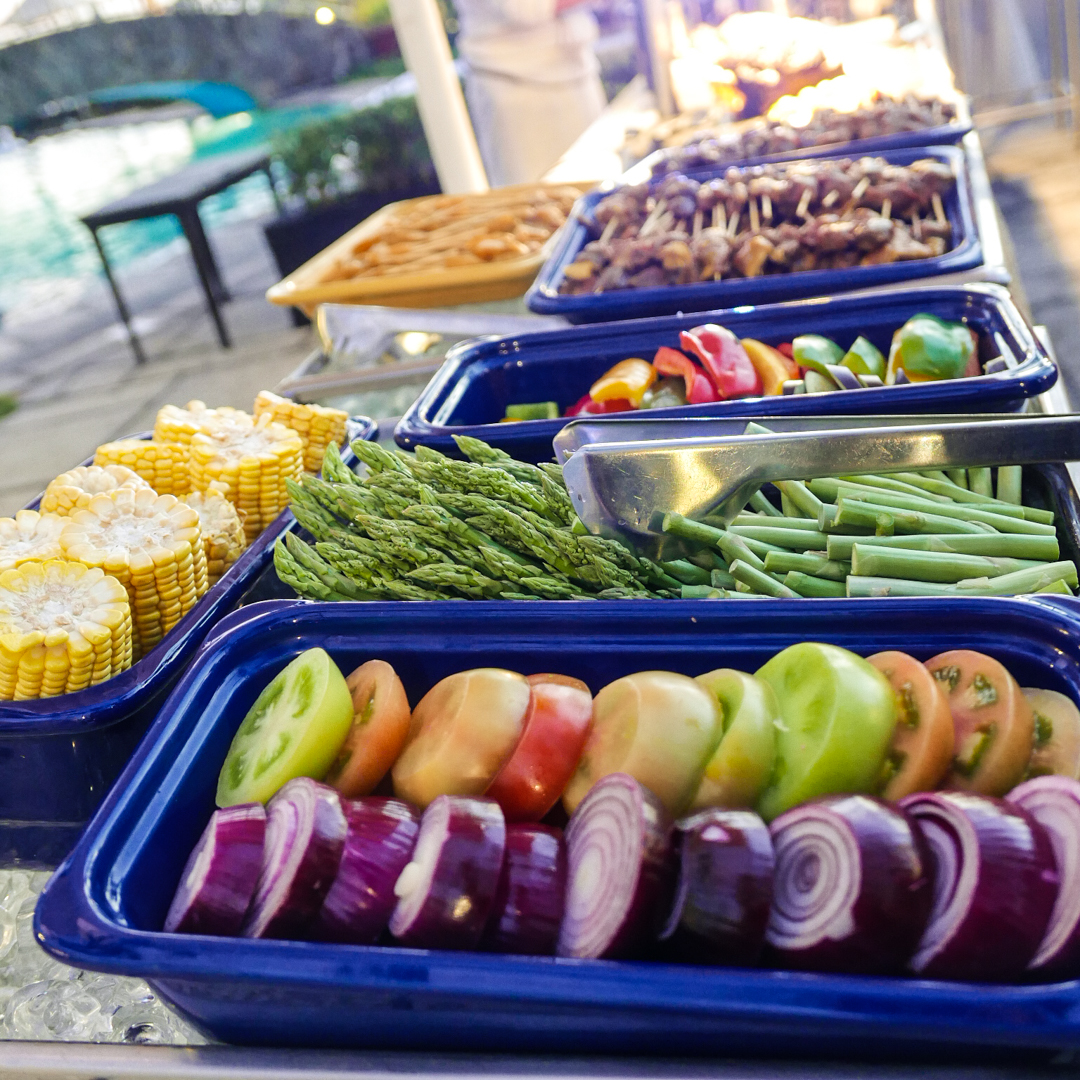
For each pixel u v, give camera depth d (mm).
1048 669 893
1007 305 1696
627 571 1180
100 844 817
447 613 1026
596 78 5086
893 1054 647
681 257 2242
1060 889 673
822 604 948
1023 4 6973
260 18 16781
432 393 1750
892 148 2836
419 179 7145
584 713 935
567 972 645
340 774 936
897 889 673
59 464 5762
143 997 899
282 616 1058
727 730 857
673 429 1203
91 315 9336
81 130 19359
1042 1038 578
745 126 3500
